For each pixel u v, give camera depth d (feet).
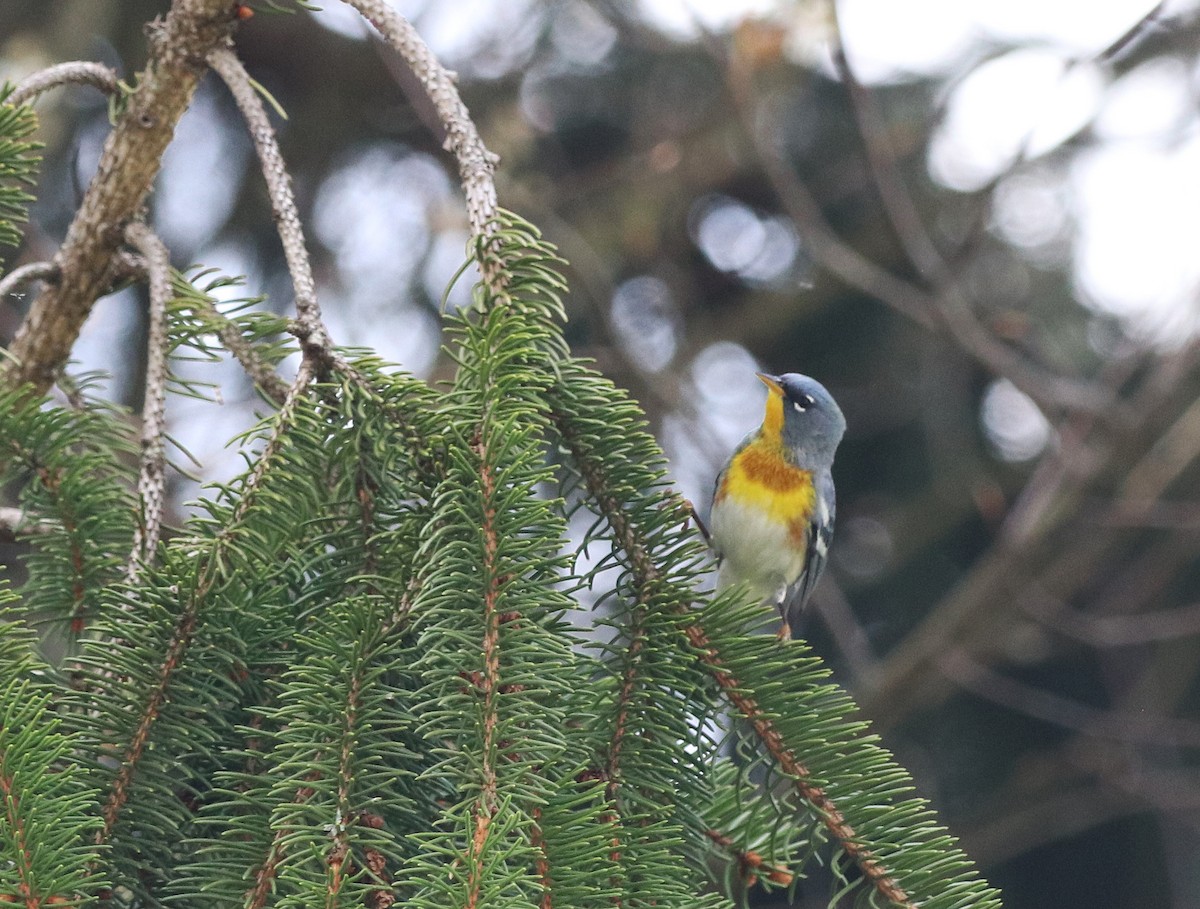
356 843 13.65
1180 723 55.72
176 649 15.57
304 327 17.15
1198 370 60.85
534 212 54.39
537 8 56.13
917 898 16.35
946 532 61.26
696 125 57.82
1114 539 60.34
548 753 14.46
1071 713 56.03
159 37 19.77
